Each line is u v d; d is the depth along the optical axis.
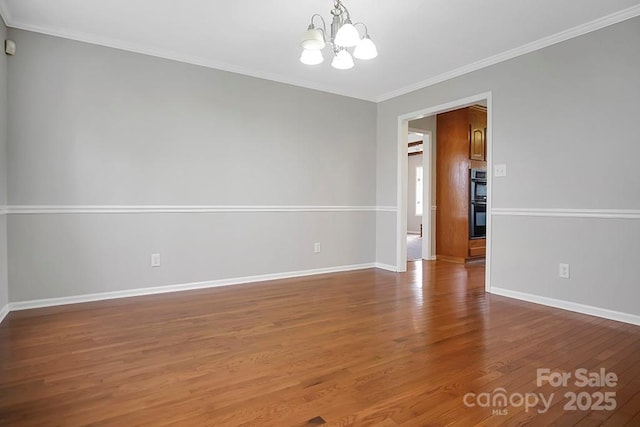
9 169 2.92
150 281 3.54
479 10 2.74
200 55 3.65
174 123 3.62
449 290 3.75
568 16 2.83
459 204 5.66
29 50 2.99
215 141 3.86
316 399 1.65
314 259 4.59
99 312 2.93
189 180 3.71
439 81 4.22
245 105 4.04
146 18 2.91
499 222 3.61
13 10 2.78
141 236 3.48
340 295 3.53
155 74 3.52
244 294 3.54
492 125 3.66
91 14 2.84
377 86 4.60
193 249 3.75
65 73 3.13
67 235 3.16
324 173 4.64
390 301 3.32
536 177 3.31
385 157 4.98
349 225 4.89
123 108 3.38
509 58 3.51
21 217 2.98
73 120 3.17
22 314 2.87
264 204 4.19
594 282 2.93
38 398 1.65
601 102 2.90
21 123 2.97
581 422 1.49
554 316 2.89
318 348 2.23
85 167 3.22
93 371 1.92
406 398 1.66
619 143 2.80
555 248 3.18
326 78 4.31
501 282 3.59
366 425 1.46
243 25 3.02
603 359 2.08
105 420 1.48
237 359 2.07
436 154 5.98
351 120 4.87
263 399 1.65
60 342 2.31
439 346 2.26
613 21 2.82
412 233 11.48
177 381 1.81
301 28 3.06
